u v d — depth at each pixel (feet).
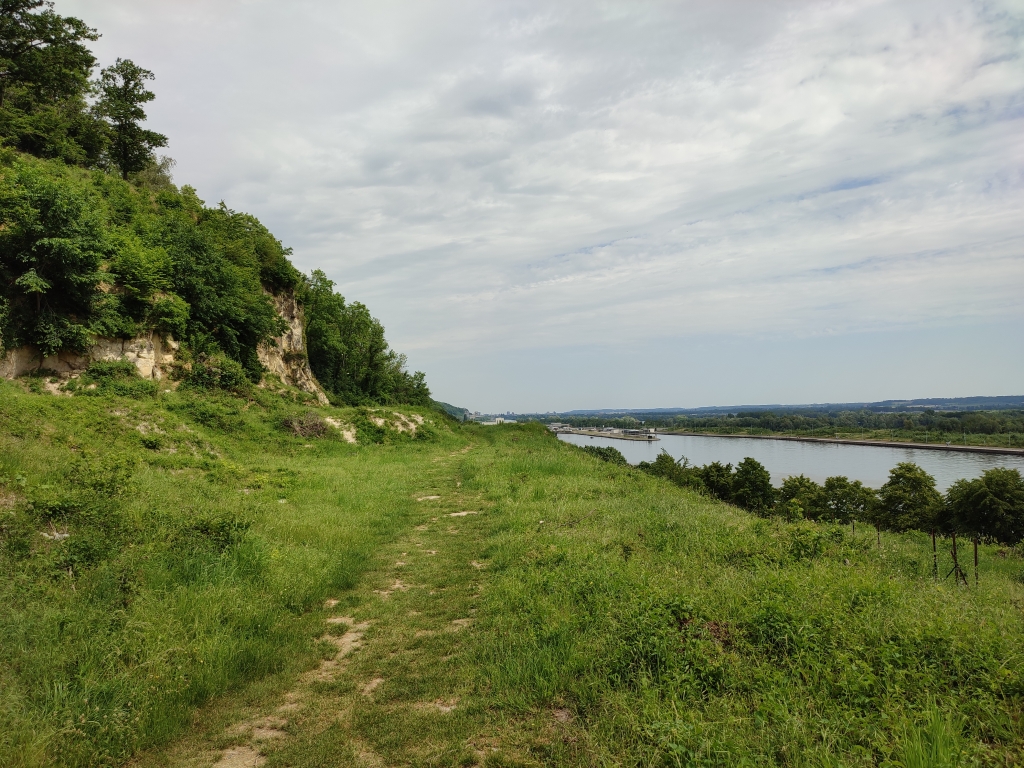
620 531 34.53
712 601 20.22
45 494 25.44
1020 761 11.19
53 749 13.57
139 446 49.98
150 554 23.75
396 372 224.53
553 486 53.06
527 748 13.89
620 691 15.37
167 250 88.12
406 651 20.47
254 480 49.39
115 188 98.99
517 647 19.12
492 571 29.27
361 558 32.24
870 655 15.57
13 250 62.69
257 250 127.34
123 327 73.36
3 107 106.52
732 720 12.98
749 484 151.33
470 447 108.06
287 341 131.23
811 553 28.40
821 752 11.75
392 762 13.99
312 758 14.26
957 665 14.70
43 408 48.52
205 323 93.20
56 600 19.22
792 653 16.51
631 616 18.61
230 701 17.31
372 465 72.84
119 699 15.56
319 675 19.11
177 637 19.17
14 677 15.57
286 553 29.32
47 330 63.41
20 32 109.91
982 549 54.13
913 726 12.11
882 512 122.72
